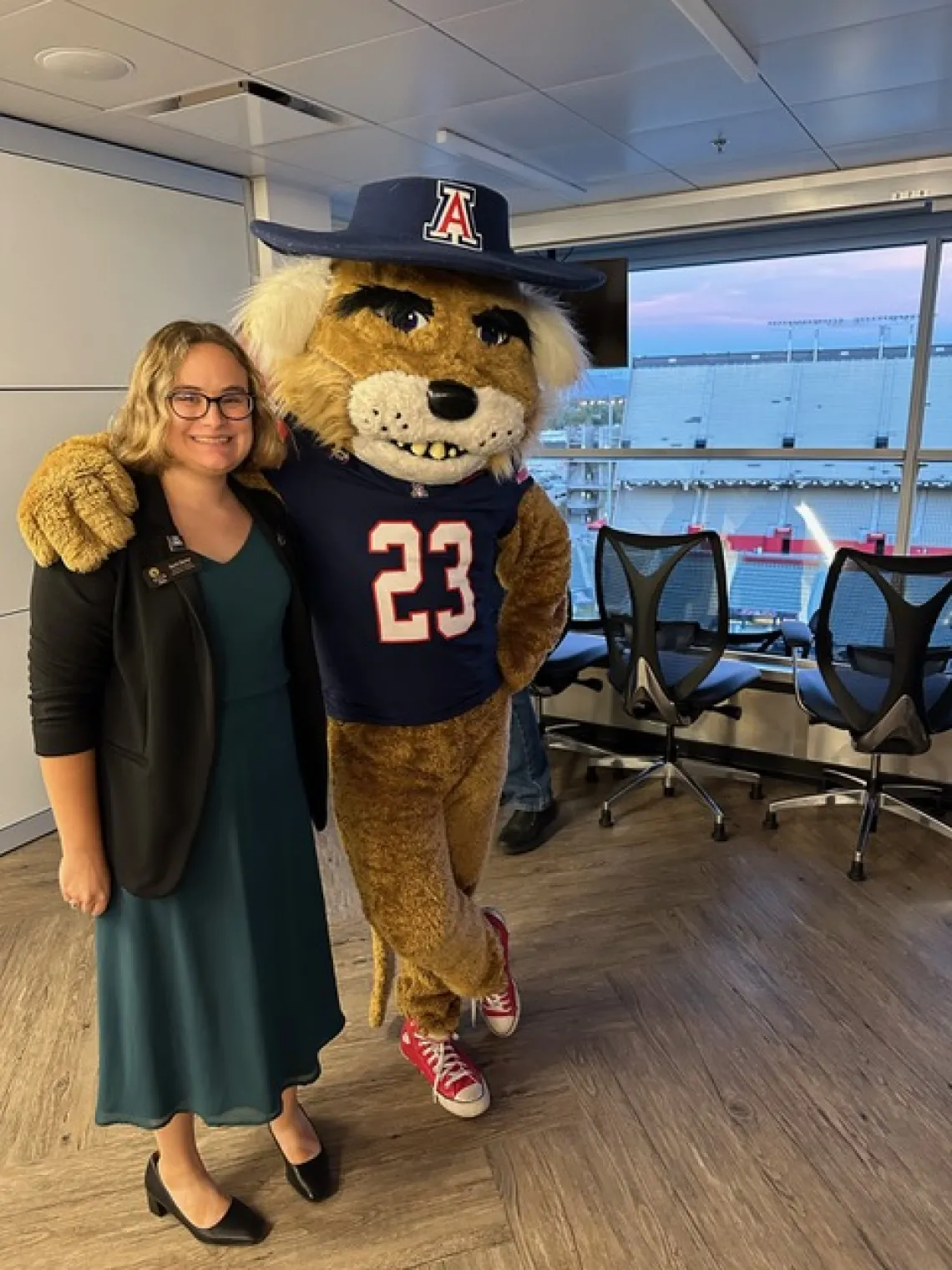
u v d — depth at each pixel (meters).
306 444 1.52
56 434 3.00
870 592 2.75
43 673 1.24
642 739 3.99
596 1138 1.79
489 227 1.54
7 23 2.05
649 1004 2.20
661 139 3.00
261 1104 1.47
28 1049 2.05
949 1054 2.02
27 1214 1.63
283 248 1.48
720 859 2.93
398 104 2.64
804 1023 2.13
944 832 2.97
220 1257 1.54
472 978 1.80
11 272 2.80
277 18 2.02
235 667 1.32
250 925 1.40
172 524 1.26
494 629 1.76
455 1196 1.66
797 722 3.63
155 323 3.28
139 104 2.63
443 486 1.55
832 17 2.04
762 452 4.09
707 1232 1.58
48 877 2.85
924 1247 1.55
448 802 1.77
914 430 3.71
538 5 1.95
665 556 3.00
